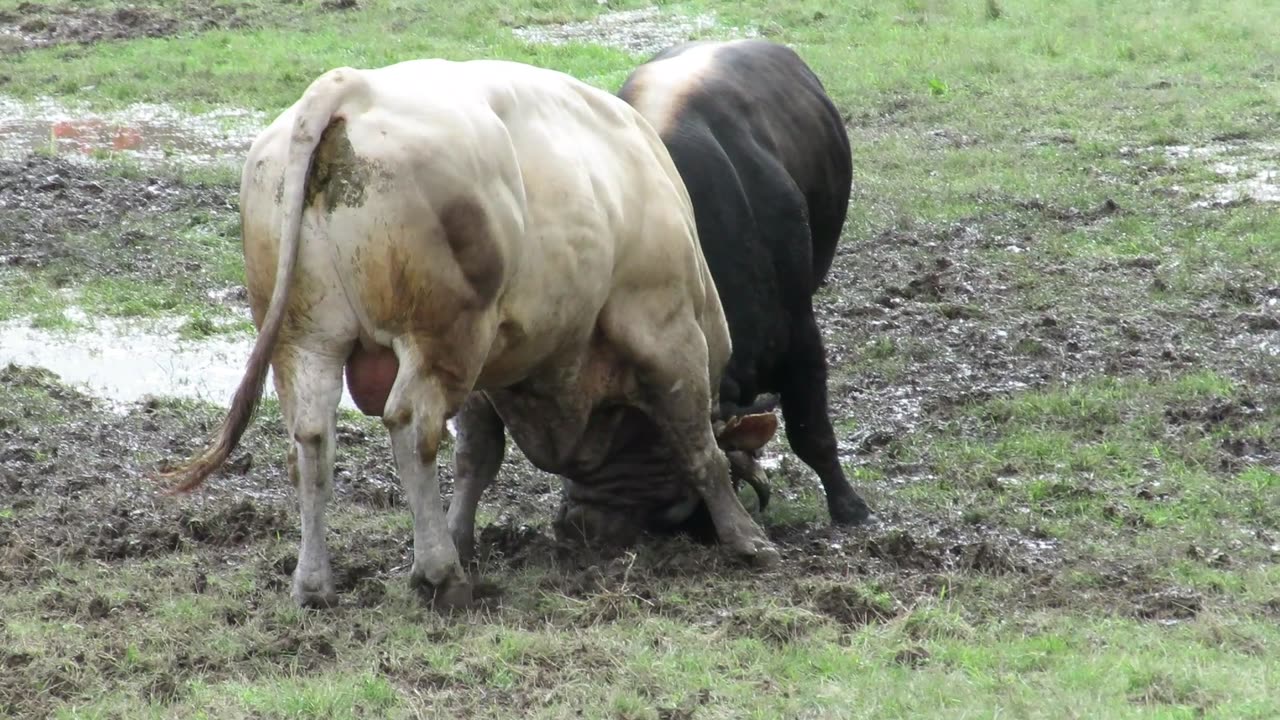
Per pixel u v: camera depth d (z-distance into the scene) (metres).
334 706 15.52
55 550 20.53
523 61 58.66
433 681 16.17
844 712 15.29
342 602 18.22
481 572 19.78
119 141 48.59
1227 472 24.00
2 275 35.38
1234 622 17.73
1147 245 36.75
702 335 19.94
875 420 27.09
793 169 23.91
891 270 35.50
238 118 52.12
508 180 17.25
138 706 15.73
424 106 16.80
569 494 21.06
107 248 37.34
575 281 18.27
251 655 16.89
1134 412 26.50
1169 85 53.84
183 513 21.89
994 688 15.83
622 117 19.52
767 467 25.20
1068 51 59.28
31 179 42.50
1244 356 29.45
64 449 25.47
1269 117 48.91
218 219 39.84
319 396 17.05
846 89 53.94
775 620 17.41
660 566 19.70
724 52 24.30
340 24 66.62
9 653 16.72
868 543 20.38
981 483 23.80
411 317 16.83
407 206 16.52
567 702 15.63
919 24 64.44
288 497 23.52
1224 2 66.94
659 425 20.02
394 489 23.72
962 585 19.02
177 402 28.00
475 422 20.16
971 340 30.59
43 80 57.16
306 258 16.72
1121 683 15.90
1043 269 35.22
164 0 71.50
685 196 20.20
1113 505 22.42
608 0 69.00
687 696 15.68
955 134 48.19
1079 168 43.91
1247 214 38.69
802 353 22.62
